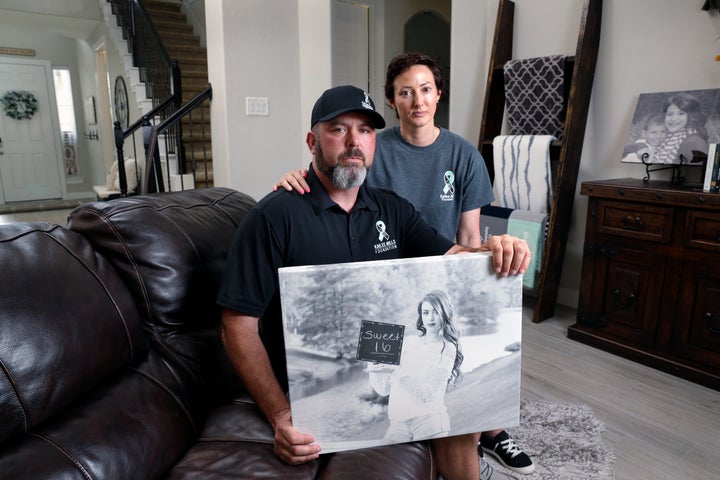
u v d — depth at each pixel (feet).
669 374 7.43
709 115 7.68
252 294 3.44
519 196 9.82
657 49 8.41
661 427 6.11
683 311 7.28
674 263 7.32
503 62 10.41
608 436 5.94
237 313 3.45
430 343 3.05
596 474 5.25
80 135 28.71
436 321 3.05
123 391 3.07
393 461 3.02
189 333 3.78
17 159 26.61
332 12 11.82
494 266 3.08
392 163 5.20
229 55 11.94
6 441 2.41
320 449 3.02
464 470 3.60
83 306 2.89
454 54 11.44
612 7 8.93
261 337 3.95
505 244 3.07
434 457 3.46
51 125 27.43
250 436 3.33
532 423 6.17
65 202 26.50
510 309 3.14
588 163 9.67
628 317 8.00
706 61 7.84
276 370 3.89
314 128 3.76
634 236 7.73
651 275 7.63
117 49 20.76
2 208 24.18
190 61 19.67
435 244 4.18
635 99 8.80
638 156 8.46
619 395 6.86
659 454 5.60
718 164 6.91
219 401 3.91
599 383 7.20
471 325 3.10
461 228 5.45
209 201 4.66
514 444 5.46
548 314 9.71
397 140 5.21
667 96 8.23
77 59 27.89
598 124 9.41
